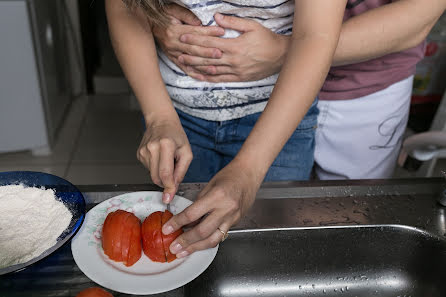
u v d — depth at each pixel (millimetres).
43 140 2059
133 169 2016
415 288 675
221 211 547
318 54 596
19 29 1813
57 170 1979
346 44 790
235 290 661
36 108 1979
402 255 683
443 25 1828
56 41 2246
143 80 744
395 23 789
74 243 585
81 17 2486
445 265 643
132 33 762
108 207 652
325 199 718
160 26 767
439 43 1867
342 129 1120
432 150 792
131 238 572
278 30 808
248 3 733
